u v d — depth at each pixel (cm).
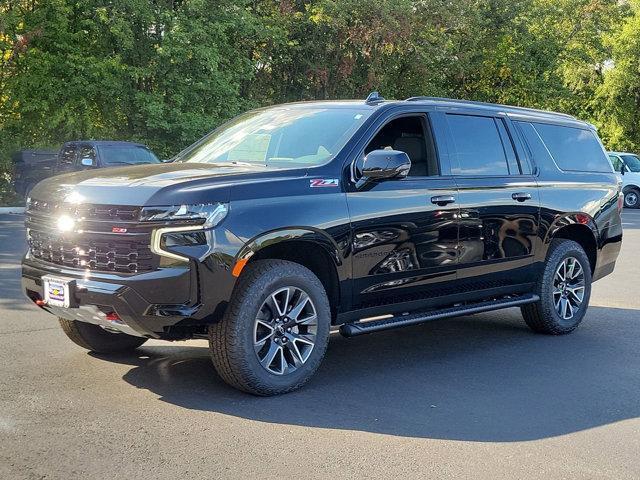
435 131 600
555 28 3538
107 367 541
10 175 2328
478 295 630
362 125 553
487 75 3544
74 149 1748
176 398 474
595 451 405
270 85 3036
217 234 453
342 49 2917
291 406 467
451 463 382
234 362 468
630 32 4106
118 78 2362
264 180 486
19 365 539
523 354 627
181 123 2369
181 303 447
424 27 2997
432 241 574
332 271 519
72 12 2416
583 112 4488
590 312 831
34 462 365
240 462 374
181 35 2320
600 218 742
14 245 1292
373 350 630
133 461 371
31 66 2338
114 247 455
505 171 652
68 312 483
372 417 451
